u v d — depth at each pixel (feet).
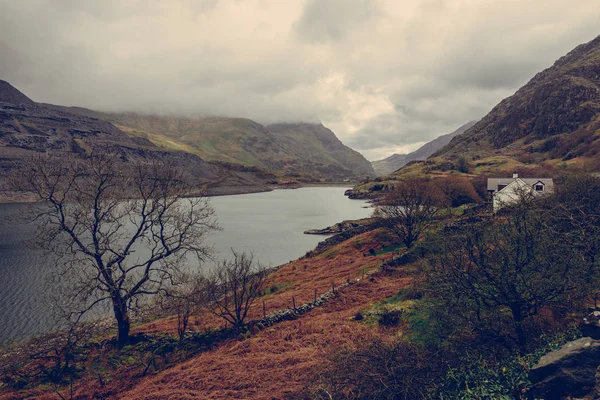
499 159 612.70
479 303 45.62
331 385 44.55
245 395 53.62
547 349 38.04
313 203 616.39
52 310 117.70
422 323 62.23
